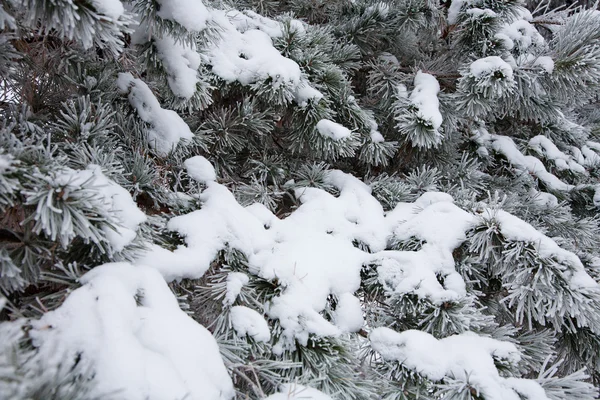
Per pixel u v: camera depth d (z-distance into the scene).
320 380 1.15
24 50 1.29
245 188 1.96
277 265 1.41
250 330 1.16
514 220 1.47
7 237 0.96
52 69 1.41
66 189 0.86
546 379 1.10
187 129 1.67
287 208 2.23
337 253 1.59
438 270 1.52
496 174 2.78
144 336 0.86
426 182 2.14
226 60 1.79
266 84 1.80
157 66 1.46
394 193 2.07
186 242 1.34
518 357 1.19
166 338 0.87
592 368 1.63
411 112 2.06
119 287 0.88
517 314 1.32
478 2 2.19
